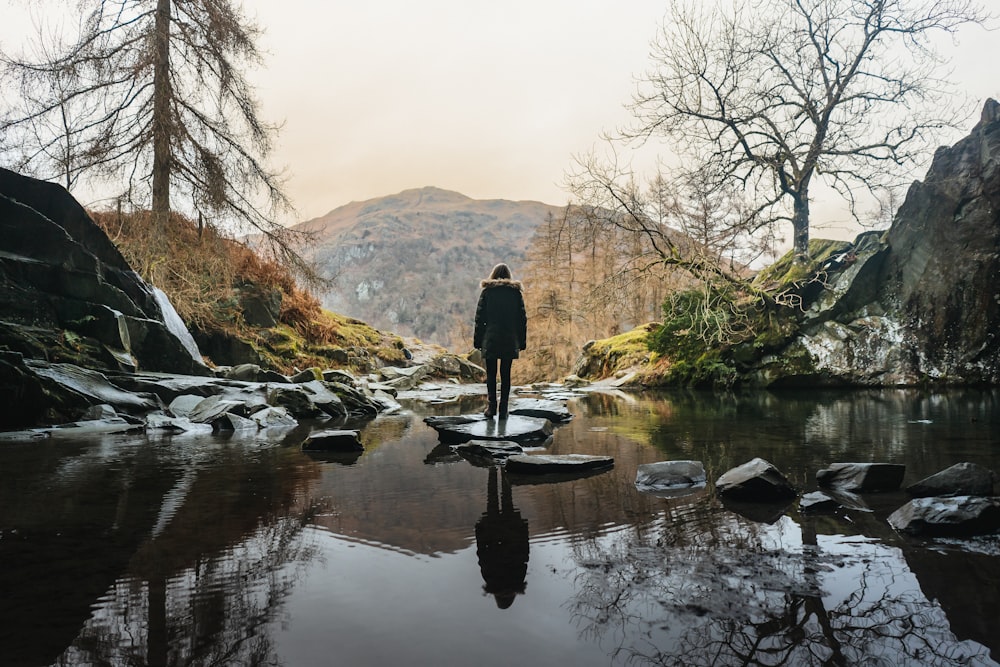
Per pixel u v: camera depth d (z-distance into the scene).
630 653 1.14
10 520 2.24
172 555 1.80
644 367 18.77
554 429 5.89
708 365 16.31
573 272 35.28
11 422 5.40
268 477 3.22
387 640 1.20
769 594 1.45
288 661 1.11
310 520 2.25
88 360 7.00
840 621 1.29
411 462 3.83
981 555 1.73
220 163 13.38
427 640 1.20
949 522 1.96
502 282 5.98
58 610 1.36
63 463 3.71
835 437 4.80
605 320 32.12
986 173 14.34
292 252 14.55
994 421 5.93
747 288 16.28
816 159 16.28
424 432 5.82
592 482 3.06
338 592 1.48
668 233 17.12
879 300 15.89
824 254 17.41
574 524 2.17
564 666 1.09
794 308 16.28
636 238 17.73
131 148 12.66
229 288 13.95
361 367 17.44
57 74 11.96
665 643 1.18
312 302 18.97
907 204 15.73
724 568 1.65
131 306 8.17
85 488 2.88
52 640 1.21
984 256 14.09
